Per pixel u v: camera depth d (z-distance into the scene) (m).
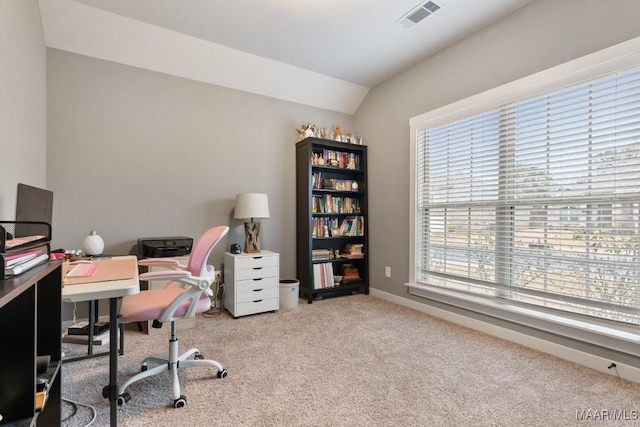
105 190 2.79
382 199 3.66
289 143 3.74
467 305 2.71
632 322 1.84
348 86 3.79
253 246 3.23
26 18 1.97
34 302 0.92
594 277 2.01
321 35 2.79
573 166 2.10
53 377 1.12
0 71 1.50
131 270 1.48
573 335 2.05
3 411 0.88
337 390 1.72
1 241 0.78
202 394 1.67
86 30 2.57
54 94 2.58
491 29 2.57
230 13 2.49
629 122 1.85
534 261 2.31
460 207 2.84
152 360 1.85
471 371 1.93
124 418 1.47
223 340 2.40
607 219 1.96
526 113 2.35
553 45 2.18
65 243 2.63
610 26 1.91
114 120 2.82
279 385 1.77
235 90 3.40
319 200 3.70
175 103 3.09
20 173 1.86
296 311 3.14
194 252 1.74
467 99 2.74
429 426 1.43
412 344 2.33
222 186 3.34
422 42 2.88
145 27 2.66
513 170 2.43
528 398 1.65
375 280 3.74
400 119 3.45
